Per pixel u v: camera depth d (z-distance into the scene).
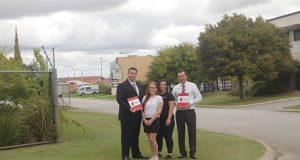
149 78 60.09
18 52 17.34
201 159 10.73
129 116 10.32
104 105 47.41
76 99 70.62
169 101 10.70
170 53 58.53
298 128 17.88
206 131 17.17
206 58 39.50
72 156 11.05
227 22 38.91
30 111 13.52
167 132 10.80
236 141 13.81
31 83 13.73
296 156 11.64
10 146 12.43
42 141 13.31
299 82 43.69
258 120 22.06
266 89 42.72
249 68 37.53
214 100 43.00
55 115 13.60
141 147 12.55
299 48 44.34
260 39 38.16
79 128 17.14
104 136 14.95
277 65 39.66
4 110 13.12
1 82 13.22
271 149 12.45
